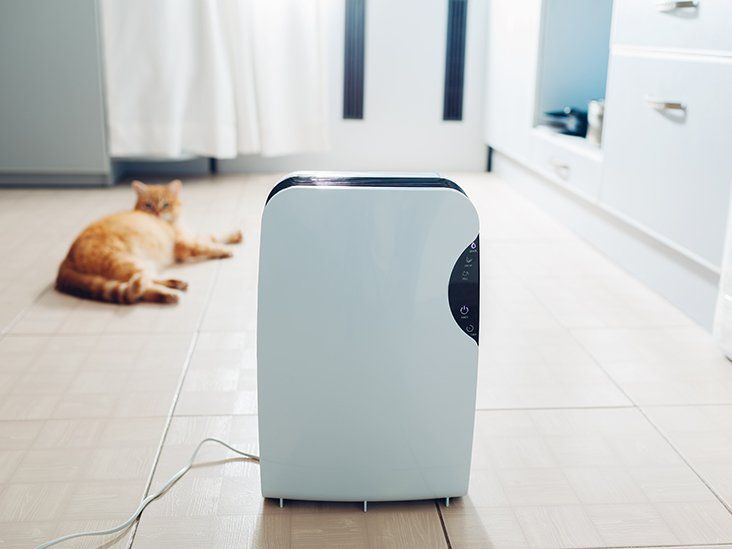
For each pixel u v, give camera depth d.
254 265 2.31
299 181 1.08
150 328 1.85
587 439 1.41
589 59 2.93
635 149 2.17
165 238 2.24
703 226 1.83
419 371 1.12
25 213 2.85
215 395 1.54
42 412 1.46
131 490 1.23
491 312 2.00
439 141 3.74
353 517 1.18
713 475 1.30
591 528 1.16
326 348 1.11
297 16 3.33
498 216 2.95
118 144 3.24
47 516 1.16
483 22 3.59
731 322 1.71
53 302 2.01
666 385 1.61
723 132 1.74
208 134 3.33
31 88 3.14
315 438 1.15
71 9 3.07
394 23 3.55
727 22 1.71
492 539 1.13
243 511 1.18
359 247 1.07
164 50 3.15
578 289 2.18
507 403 1.53
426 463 1.18
